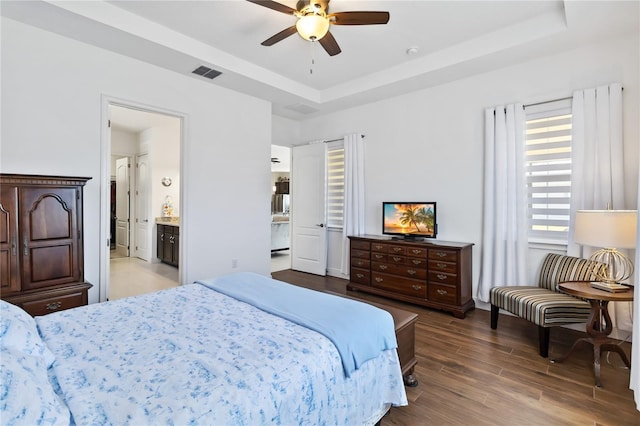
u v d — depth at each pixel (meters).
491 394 2.08
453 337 2.96
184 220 3.82
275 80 4.09
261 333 1.55
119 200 7.26
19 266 2.45
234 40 3.30
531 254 3.38
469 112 3.79
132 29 2.86
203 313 1.83
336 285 4.75
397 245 3.95
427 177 4.16
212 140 4.04
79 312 1.84
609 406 1.96
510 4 2.68
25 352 1.19
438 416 1.87
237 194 4.31
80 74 3.01
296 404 1.21
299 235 5.66
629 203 2.83
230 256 4.26
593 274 2.68
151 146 6.32
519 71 3.41
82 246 2.77
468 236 3.83
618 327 2.83
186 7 2.74
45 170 2.84
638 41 2.79
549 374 2.32
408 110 4.33
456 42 3.32
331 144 5.27
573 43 2.97
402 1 2.62
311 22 2.36
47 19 2.64
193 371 1.19
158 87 3.54
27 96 2.74
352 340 1.55
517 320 3.38
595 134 2.93
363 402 1.56
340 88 4.47
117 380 1.14
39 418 0.85
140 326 1.64
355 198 4.80
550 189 3.29
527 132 3.41
